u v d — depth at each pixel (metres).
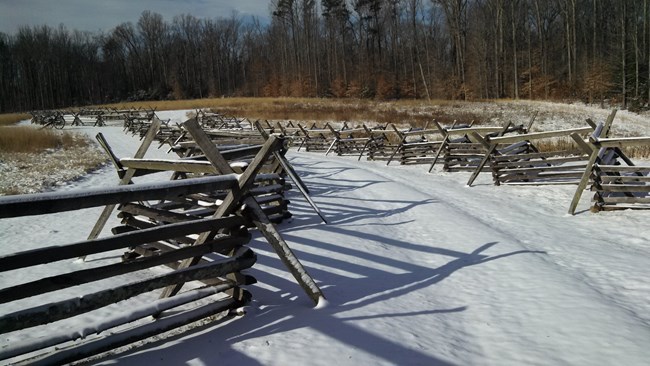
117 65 107.12
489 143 12.24
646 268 5.61
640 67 41.25
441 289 5.04
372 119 34.53
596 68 46.34
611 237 7.21
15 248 6.87
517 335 3.89
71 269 5.76
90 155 19.41
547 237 7.27
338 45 82.62
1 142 20.36
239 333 3.88
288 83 78.88
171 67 103.06
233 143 12.33
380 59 77.06
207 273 4.04
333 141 21.94
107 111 45.31
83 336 3.31
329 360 3.38
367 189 11.41
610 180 8.65
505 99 53.22
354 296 4.77
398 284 5.17
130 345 3.75
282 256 4.46
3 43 96.19
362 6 79.94
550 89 53.41
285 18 84.06
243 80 96.94
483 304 4.59
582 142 8.70
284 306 4.50
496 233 7.34
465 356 3.54
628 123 30.16
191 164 5.08
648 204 8.72
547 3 65.38
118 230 5.82
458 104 46.12
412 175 15.00
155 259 3.78
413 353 3.52
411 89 66.88
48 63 95.31
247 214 4.44
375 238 7.08
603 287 5.09
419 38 71.69
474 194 11.32
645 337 3.73
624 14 42.59
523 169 11.96
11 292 3.05
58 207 3.21
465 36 67.12
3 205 2.96
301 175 13.96
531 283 5.08
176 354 3.51
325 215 8.66
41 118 41.91
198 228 4.04
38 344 3.11
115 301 3.48
